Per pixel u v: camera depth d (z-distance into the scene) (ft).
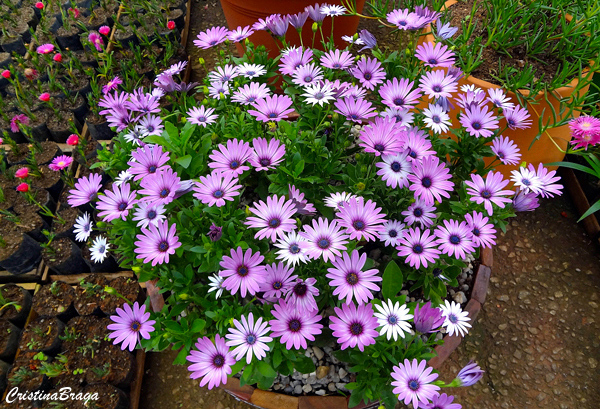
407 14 2.51
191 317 2.17
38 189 3.61
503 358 3.07
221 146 2.04
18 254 3.21
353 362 2.05
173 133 2.22
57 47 4.44
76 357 2.91
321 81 2.39
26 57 4.64
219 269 2.04
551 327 3.16
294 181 2.19
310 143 2.28
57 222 3.43
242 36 2.78
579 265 3.39
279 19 2.61
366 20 4.87
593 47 2.90
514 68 3.05
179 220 2.16
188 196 2.26
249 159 2.04
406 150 1.97
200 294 2.25
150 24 4.81
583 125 2.52
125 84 4.36
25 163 3.82
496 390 2.97
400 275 1.96
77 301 3.11
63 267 3.26
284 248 1.81
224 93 2.55
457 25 3.37
